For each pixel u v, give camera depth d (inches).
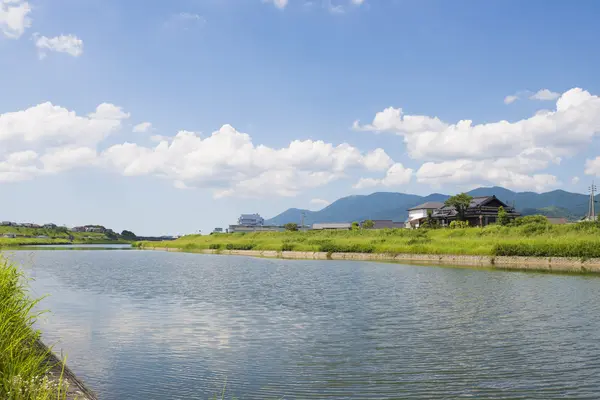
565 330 871.1
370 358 696.4
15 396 356.8
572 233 2876.5
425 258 2918.3
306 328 914.1
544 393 546.9
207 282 1801.2
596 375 608.1
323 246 3641.7
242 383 593.6
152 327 929.5
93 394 542.6
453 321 965.8
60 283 1774.1
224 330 900.0
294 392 559.5
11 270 547.5
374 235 4188.0
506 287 1509.6
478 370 632.4
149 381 601.0
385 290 1487.5
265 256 3855.8
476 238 3218.5
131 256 4062.5
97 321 988.6
